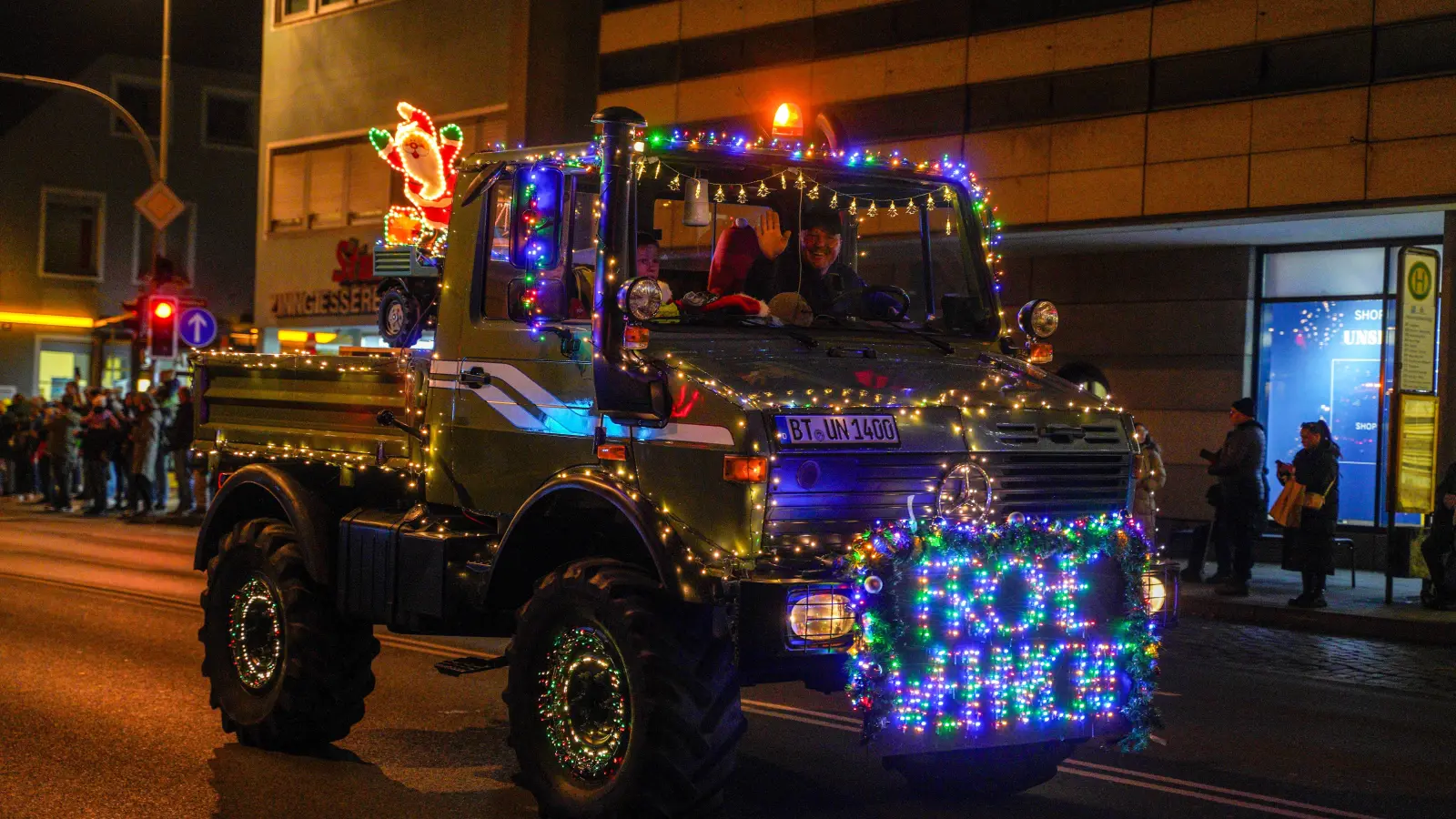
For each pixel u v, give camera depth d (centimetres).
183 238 4406
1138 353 2019
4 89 4184
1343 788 711
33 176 4212
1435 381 1680
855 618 544
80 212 4294
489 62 2681
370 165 2934
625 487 581
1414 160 1630
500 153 697
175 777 696
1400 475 1496
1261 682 1051
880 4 2086
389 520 712
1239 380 1928
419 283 759
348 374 754
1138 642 608
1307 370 1908
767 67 2222
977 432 589
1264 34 1736
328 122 3019
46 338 4234
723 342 623
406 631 705
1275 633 1355
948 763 672
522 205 667
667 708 555
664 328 625
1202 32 1783
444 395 704
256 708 754
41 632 1127
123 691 898
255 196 4500
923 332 688
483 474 682
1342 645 1287
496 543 673
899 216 706
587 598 582
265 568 752
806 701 898
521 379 664
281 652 746
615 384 595
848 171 694
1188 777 724
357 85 2950
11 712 837
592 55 2505
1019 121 1948
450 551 670
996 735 576
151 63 4359
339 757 743
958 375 631
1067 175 1898
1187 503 1966
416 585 682
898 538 546
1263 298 1941
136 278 4353
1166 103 1822
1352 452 1862
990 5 1978
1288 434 1919
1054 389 643
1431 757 789
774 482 551
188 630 1141
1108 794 686
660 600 571
